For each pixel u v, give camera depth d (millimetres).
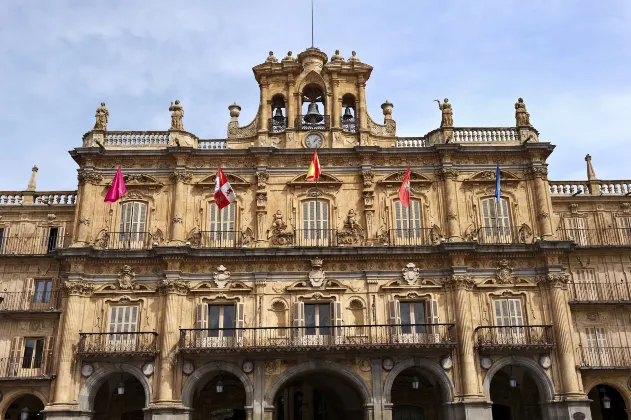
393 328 38812
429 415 42469
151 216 41656
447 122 44406
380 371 38031
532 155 42969
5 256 42281
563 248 40031
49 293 42281
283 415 50656
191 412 37906
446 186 42281
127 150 42500
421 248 40219
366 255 40219
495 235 41625
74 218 42375
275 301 39594
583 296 42562
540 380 38188
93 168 42281
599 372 39438
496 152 43125
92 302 39438
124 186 40406
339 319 39188
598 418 42062
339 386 42625
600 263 43562
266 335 38719
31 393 38500
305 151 42781
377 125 44844
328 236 41406
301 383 48312
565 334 38562
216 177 40969
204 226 41625
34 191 44781
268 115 44531
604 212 45094
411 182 42656
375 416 37156
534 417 41156
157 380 37406
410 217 42062
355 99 45188
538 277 40344
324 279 40094
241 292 39781
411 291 39969
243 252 39844
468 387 37344
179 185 41875
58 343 38500
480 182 42844
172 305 38719
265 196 42062
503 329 38938
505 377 42656
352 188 42594
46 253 42719
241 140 44125
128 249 39781
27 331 40812
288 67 45031
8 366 39844
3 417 38156
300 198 42281
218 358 37906
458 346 38469
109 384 40188
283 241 41094
